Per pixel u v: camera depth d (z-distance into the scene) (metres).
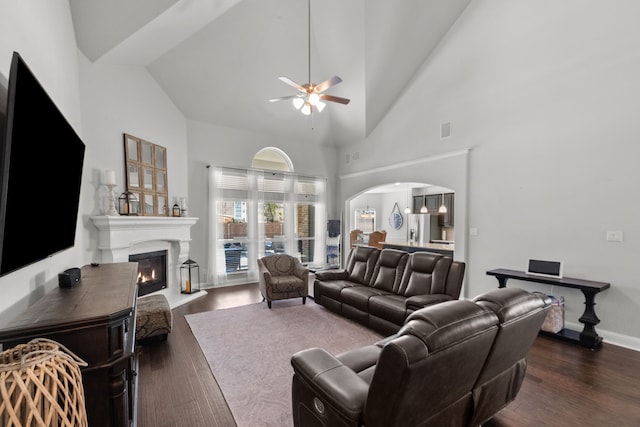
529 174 3.88
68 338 1.25
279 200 6.51
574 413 2.02
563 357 2.81
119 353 1.35
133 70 4.03
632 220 3.08
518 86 3.98
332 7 4.44
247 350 2.94
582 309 3.46
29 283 1.68
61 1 2.58
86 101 3.30
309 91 3.74
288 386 2.34
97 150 3.46
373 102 5.73
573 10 3.46
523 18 3.90
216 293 5.07
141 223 3.85
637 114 3.04
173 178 4.86
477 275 4.46
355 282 4.35
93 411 1.30
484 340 1.26
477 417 1.52
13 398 0.76
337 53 5.08
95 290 1.79
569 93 3.52
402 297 3.59
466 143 4.60
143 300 3.33
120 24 3.06
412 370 1.01
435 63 5.05
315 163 7.22
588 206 3.38
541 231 3.78
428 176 5.21
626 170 3.12
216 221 5.57
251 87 5.32
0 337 1.15
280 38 4.76
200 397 2.18
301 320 3.77
